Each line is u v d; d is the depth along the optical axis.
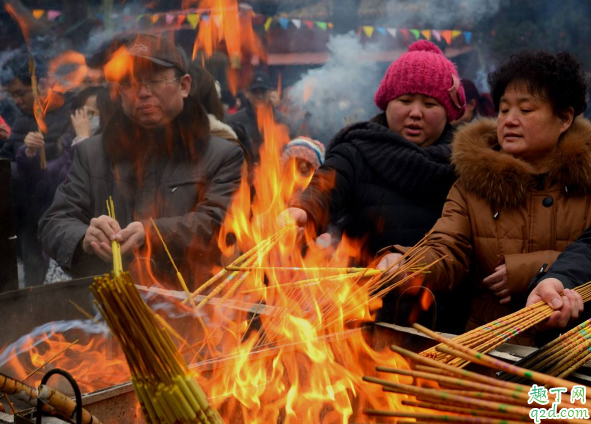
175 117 2.30
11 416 1.07
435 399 0.99
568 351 1.29
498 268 1.75
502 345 1.40
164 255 2.17
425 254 1.72
